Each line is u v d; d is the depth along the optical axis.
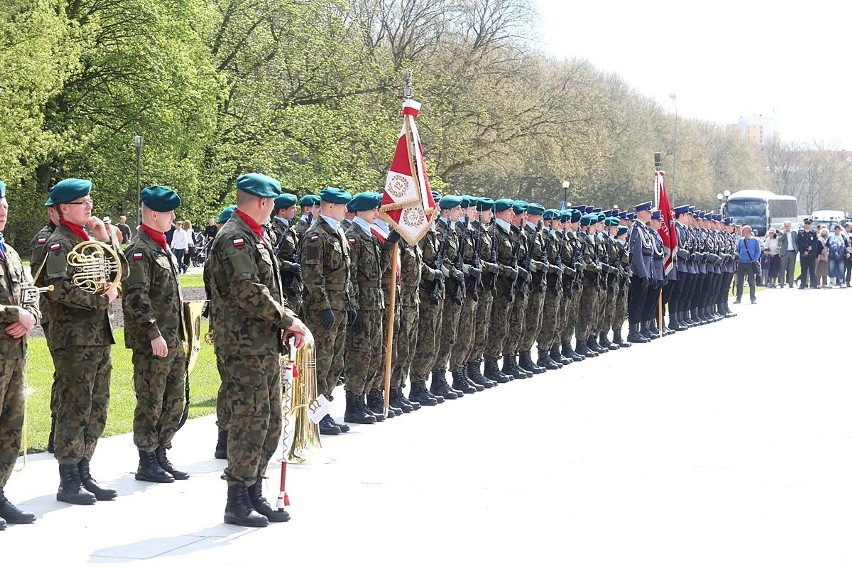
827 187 133.62
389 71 39.66
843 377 15.59
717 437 10.74
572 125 43.19
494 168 46.03
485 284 14.32
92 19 36.78
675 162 72.31
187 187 38.25
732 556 6.66
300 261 10.98
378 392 11.97
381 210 12.10
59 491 7.96
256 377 7.22
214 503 8.00
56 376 8.11
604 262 18.98
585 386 14.71
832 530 7.28
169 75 37.72
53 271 7.69
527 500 8.10
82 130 37.84
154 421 8.63
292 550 6.77
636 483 8.68
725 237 27.48
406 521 7.48
